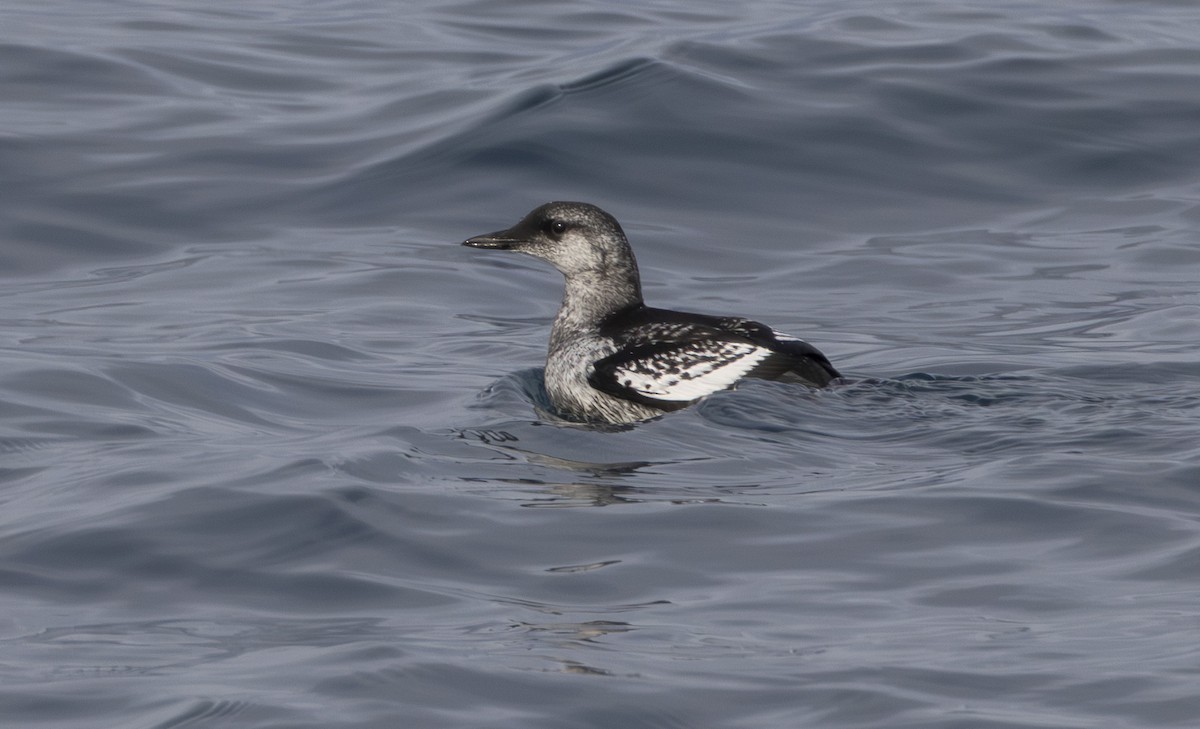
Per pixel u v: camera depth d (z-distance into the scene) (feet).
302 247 62.75
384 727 25.58
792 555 33.35
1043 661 27.71
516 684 27.12
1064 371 49.34
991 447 40.29
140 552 33.71
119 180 66.28
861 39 79.41
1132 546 33.14
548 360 49.83
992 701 26.27
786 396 43.88
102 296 57.62
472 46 82.28
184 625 30.22
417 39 83.92
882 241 63.62
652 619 30.09
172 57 79.36
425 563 33.22
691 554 33.53
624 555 33.53
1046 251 62.54
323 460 39.60
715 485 38.09
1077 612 29.89
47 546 34.01
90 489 37.73
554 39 83.05
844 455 40.22
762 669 27.71
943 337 54.19
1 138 68.28
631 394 46.19
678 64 75.31
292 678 27.35
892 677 27.25
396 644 28.81
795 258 62.28
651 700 26.58
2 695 26.99
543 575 32.53
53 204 64.34
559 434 43.06
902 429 41.93
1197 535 33.55
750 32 81.15
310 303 57.47
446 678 27.32
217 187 66.59
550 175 67.51
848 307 57.88
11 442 41.91
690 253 62.39
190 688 27.04
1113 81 74.64
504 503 36.76
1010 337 53.98
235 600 31.42
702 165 68.28
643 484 38.29
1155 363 49.73
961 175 68.13
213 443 42.04
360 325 55.57
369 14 88.94
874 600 30.86
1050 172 68.39
